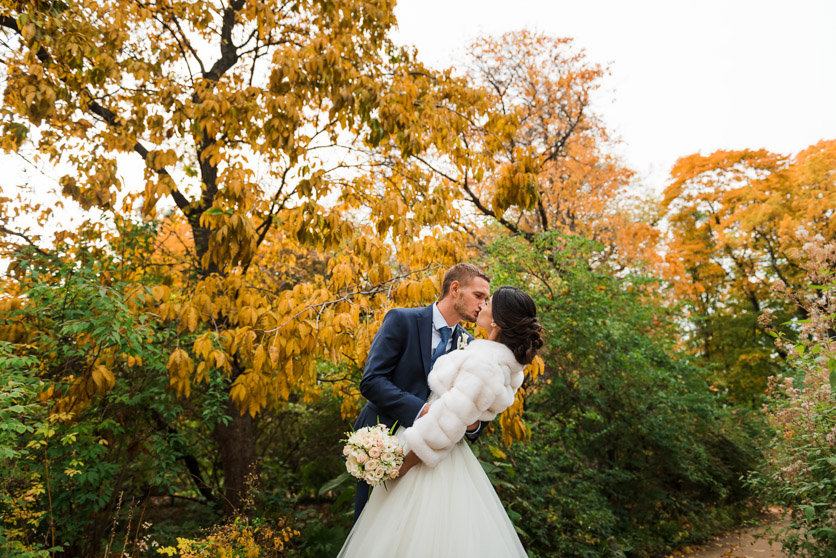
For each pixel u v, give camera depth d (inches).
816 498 150.9
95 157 167.0
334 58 166.9
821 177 611.5
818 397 154.6
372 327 132.0
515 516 192.7
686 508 299.1
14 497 120.3
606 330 277.0
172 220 207.2
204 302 152.8
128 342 138.2
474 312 81.7
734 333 684.1
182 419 199.2
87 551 153.3
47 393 136.3
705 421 329.7
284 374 138.0
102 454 150.0
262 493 199.8
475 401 69.2
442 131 199.3
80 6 172.1
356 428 83.4
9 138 154.6
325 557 171.3
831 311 142.3
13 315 134.8
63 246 160.9
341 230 155.6
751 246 696.4
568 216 564.1
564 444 267.7
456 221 187.5
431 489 70.7
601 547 217.9
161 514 225.8
